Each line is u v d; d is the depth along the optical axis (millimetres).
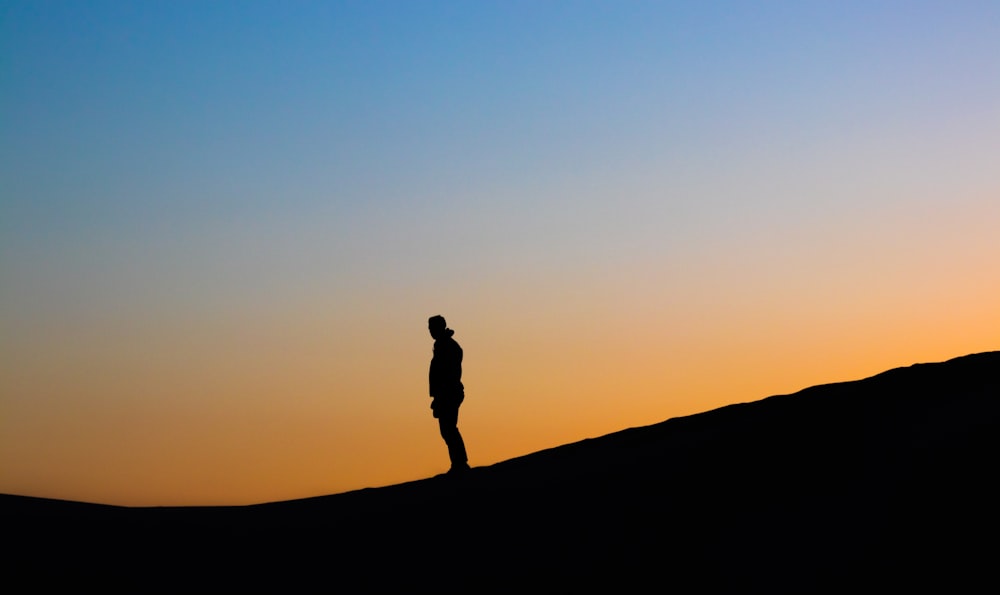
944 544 11922
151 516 16734
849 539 12398
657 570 12398
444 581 12812
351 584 13023
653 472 15195
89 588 13281
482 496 15734
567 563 12820
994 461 13086
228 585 13281
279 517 16406
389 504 16312
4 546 14773
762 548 12523
